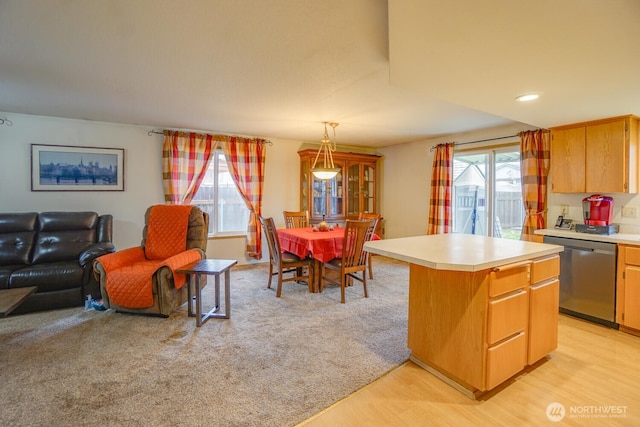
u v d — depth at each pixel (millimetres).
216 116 3902
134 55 2221
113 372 2109
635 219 3084
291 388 1956
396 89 2873
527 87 2240
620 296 2779
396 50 1697
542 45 1626
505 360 1930
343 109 3551
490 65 1882
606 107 2695
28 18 1758
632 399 1877
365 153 6293
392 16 1366
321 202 5488
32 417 1677
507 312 1934
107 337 2613
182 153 4590
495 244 2406
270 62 2311
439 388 1986
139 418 1682
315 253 3527
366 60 2270
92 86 2846
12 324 2844
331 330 2773
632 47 1626
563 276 3170
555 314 2293
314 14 1692
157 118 4012
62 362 2229
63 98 3191
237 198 5188
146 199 4496
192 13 1699
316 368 2178
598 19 1366
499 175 4598
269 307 3320
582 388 1982
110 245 3523
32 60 2309
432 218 5113
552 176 3492
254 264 5242
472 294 1872
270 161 5340
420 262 1862
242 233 5227
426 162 5441
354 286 4086
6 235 3438
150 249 3600
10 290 2410
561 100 2512
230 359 2283
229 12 1683
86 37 1971
